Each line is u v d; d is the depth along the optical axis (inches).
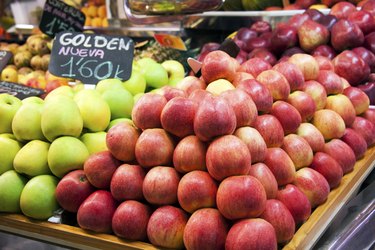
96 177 46.8
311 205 49.0
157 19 90.2
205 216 40.0
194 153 42.6
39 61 126.5
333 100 61.6
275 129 48.0
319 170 52.8
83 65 73.4
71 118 50.8
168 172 43.8
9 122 55.0
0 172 52.5
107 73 70.7
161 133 45.1
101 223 45.6
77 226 50.5
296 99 55.3
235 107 44.6
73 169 49.9
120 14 137.6
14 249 52.0
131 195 45.0
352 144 60.5
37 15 158.9
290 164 46.7
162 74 71.3
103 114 55.1
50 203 49.2
